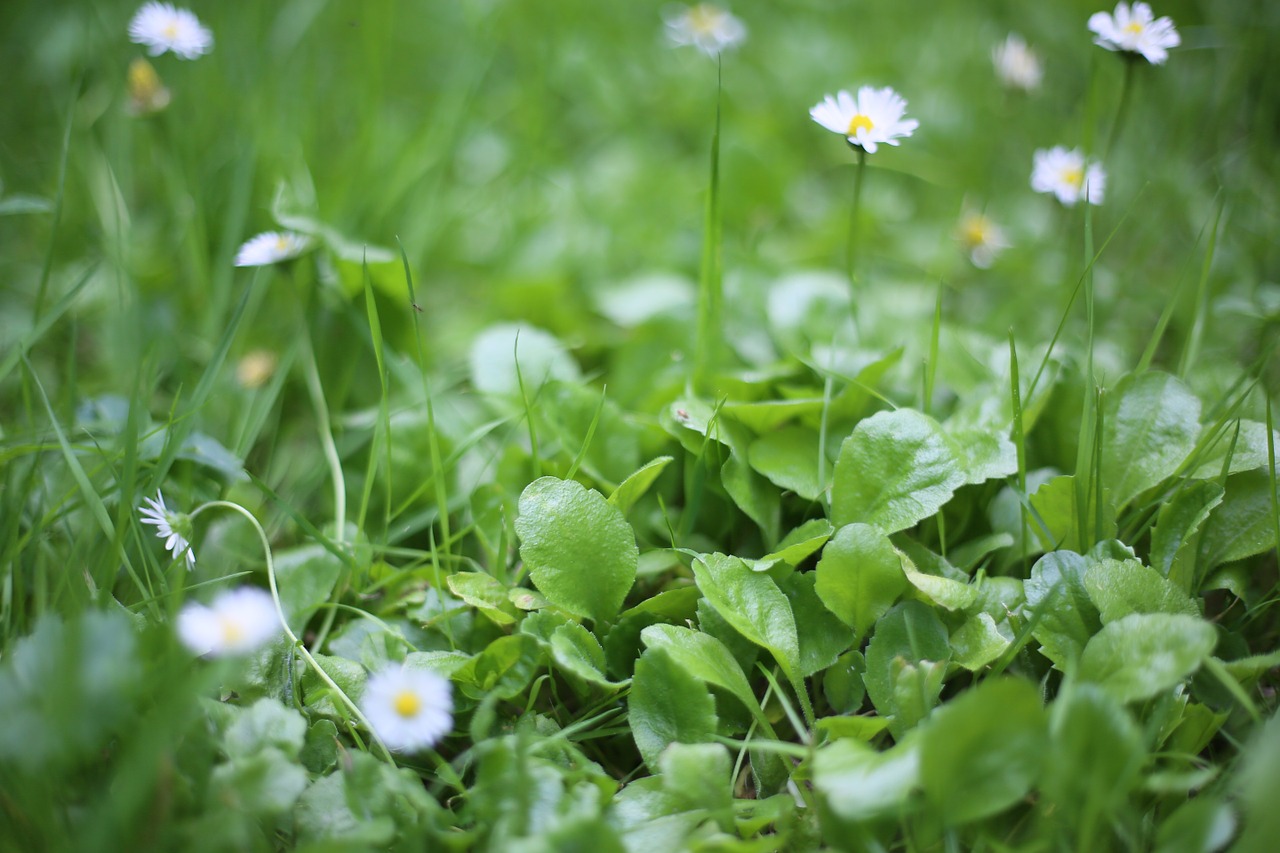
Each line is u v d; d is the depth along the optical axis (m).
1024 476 0.43
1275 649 0.43
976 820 0.39
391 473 0.46
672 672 0.41
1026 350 0.48
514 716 0.42
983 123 0.60
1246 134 0.57
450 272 0.56
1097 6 0.61
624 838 0.39
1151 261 0.54
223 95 0.57
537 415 0.47
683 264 0.55
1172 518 0.43
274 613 0.41
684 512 0.45
